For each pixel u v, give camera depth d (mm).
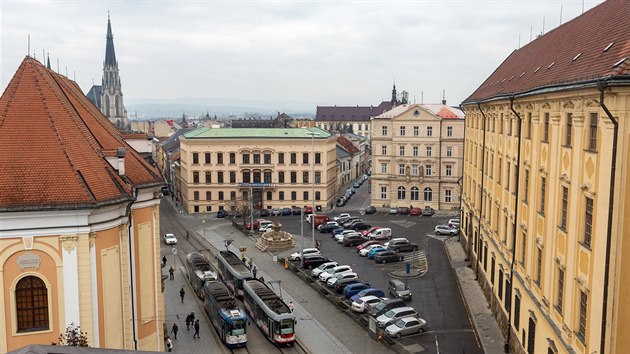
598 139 21703
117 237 28500
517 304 34906
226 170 95938
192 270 54562
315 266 60469
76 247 25922
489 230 46500
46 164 26656
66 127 29359
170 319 46031
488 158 48219
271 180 96188
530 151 32594
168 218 92938
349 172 131625
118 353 10812
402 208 90938
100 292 27203
